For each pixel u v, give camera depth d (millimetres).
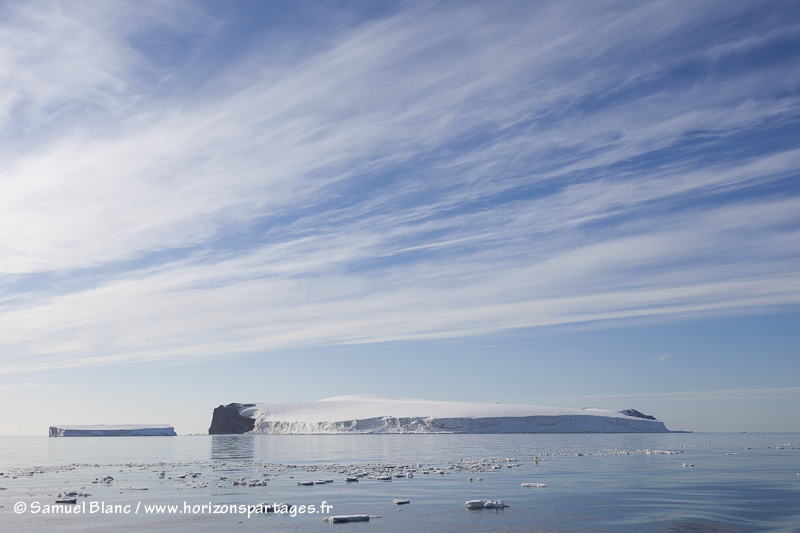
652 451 71812
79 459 62938
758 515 23422
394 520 22250
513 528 20750
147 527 21047
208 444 114500
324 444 104938
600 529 20672
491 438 145125
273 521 22156
